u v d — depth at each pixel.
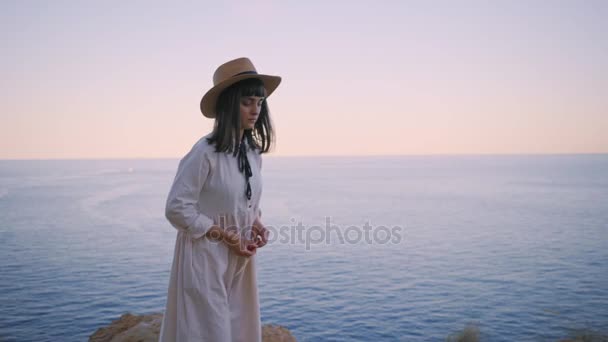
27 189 165.12
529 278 43.53
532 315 30.34
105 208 107.62
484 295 37.50
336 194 151.75
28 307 33.09
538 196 141.88
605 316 28.38
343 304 35.78
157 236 70.38
